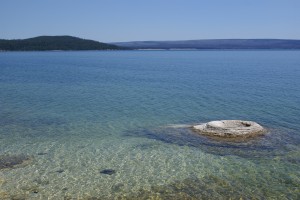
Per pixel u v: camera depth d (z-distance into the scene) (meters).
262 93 49.22
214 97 46.12
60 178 18.19
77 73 89.31
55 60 160.50
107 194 16.39
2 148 23.33
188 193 16.50
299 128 28.19
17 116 33.78
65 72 92.25
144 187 17.14
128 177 18.39
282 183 17.59
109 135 26.81
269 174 18.75
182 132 27.02
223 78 74.12
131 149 23.16
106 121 31.69
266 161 20.72
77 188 17.00
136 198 15.99
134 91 53.16
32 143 24.61
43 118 32.97
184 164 20.28
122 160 21.00
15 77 75.50
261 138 25.17
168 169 19.52
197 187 17.16
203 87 57.88
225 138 25.19
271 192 16.59
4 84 61.75
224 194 16.39
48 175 18.56
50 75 82.25
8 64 125.94
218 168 19.66
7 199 15.70
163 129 28.22
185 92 51.59
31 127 29.42
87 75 83.38
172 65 126.31
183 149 23.02
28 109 37.47
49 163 20.44
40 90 54.12
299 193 16.48
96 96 47.78
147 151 22.72
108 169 19.52
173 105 39.97
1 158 21.23
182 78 75.12
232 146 23.48
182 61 157.50
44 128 29.11
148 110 36.91
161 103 41.47
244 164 20.25
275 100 42.66
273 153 22.11
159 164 20.30
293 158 21.20
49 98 45.75
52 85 61.31
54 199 15.84
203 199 15.89
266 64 125.00
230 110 36.56
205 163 20.44
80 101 43.25
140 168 19.69
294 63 129.12
